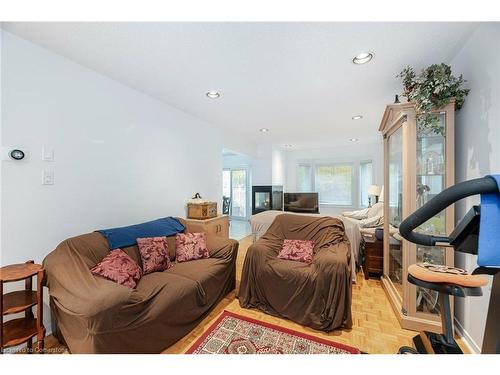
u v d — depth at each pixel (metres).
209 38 1.62
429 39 1.62
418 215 0.65
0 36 1.57
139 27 1.52
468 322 1.64
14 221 1.65
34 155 1.75
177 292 1.77
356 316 2.08
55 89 1.87
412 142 1.88
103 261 1.78
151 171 2.80
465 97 1.69
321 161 6.61
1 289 1.32
